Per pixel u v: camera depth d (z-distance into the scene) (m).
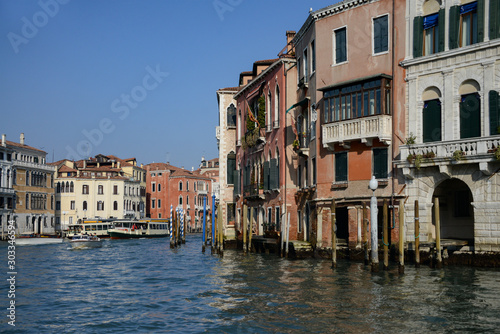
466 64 20.64
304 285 17.81
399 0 23.00
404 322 12.54
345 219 25.97
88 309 15.52
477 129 20.39
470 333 11.61
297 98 30.58
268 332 12.22
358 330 12.02
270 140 33.78
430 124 21.86
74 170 81.44
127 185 85.88
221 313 14.27
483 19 20.14
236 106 42.53
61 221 80.12
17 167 68.31
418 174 21.88
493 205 19.58
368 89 23.44
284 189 30.84
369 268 20.94
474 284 16.75
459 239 22.50
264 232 32.31
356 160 24.22
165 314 14.56
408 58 22.50
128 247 47.06
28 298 17.47
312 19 26.75
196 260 29.81
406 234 22.20
